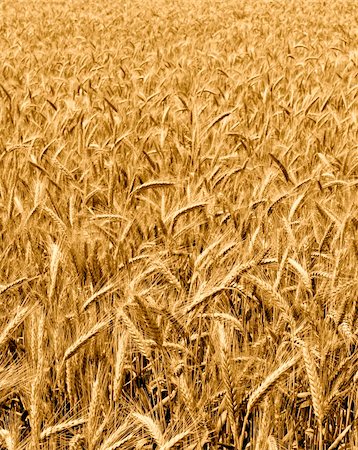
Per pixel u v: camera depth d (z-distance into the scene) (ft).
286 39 59.06
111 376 9.84
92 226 13.41
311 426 9.95
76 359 10.12
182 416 9.14
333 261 12.21
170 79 35.35
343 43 57.00
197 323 11.07
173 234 13.03
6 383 8.99
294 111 24.97
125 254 11.66
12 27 71.00
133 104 27.94
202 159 18.53
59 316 10.25
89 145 20.42
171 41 59.41
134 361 11.01
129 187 15.58
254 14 86.33
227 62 42.45
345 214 13.91
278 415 9.18
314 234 13.69
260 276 11.50
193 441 8.70
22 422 9.49
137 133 22.57
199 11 90.99
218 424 8.92
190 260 12.69
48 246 12.83
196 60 45.37
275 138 22.16
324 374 9.14
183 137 21.53
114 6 101.24
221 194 13.89
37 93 29.63
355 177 18.22
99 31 67.82
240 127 24.40
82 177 16.83
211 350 10.55
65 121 22.57
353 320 10.41
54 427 8.34
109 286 10.35
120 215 13.38
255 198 15.11
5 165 18.28
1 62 41.29
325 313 11.15
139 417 8.03
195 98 28.32
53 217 12.51
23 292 12.09
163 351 9.08
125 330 9.98
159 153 19.44
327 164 17.43
